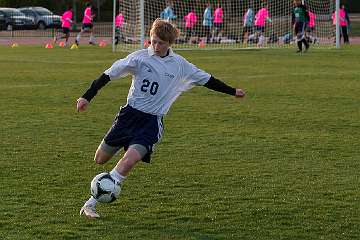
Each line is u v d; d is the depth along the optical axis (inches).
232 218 685.3
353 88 1766.7
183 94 1631.4
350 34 5027.1
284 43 3754.9
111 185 629.9
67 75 2074.3
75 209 710.5
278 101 1529.3
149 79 662.5
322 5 3816.4
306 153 989.2
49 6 6314.0
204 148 1019.3
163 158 948.0
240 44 3821.4
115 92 1664.6
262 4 3841.0
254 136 1118.4
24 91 1669.5
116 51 3223.4
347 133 1150.3
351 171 880.9
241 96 685.3
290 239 627.5
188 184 812.0
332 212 705.6
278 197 759.1
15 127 1178.0
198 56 2913.4
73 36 4744.1
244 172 871.1
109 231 644.1
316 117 1312.7
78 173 861.2
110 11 6471.5
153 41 659.4
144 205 726.5
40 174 853.8
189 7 3961.6
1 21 5305.1
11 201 736.3
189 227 657.6
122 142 663.8
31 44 3914.9
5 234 630.5
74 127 1186.6
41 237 624.7
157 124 664.4
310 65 2453.2
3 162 916.0
